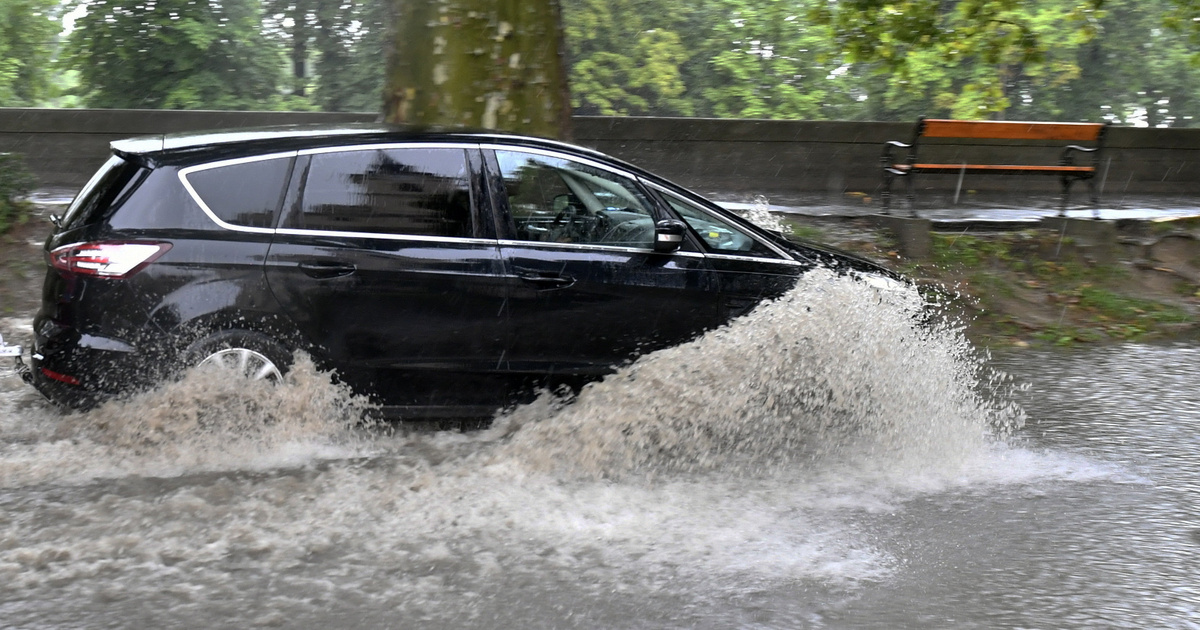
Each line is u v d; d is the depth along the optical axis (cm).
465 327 553
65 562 402
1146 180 1526
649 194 590
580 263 566
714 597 391
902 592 400
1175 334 983
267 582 392
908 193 1298
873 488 521
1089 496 519
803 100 3219
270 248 524
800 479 530
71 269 507
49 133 1275
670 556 428
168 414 515
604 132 1325
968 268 1091
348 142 545
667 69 3078
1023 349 895
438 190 554
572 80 3034
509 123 914
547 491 498
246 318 520
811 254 619
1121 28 3284
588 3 3022
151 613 365
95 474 495
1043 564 432
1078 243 1171
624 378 575
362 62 3086
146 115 1323
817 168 1395
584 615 374
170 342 511
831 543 448
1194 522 487
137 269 506
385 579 398
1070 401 714
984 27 1419
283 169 533
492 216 560
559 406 574
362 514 461
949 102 3041
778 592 397
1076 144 1480
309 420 538
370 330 540
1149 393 743
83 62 2797
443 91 908
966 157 1430
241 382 521
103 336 506
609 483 514
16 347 537
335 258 532
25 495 466
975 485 532
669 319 581
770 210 1182
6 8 3316
